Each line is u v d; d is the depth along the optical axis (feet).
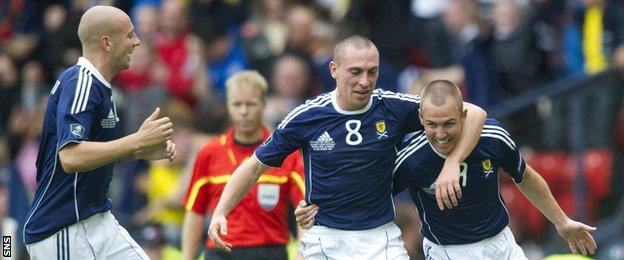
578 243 77.77
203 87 143.54
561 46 133.90
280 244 87.92
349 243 74.79
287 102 132.77
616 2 131.23
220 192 88.07
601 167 116.88
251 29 148.66
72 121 71.31
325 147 74.08
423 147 74.18
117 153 70.64
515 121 122.21
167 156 73.97
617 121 118.11
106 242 75.61
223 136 89.30
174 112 128.06
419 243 110.52
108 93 73.92
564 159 118.52
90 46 73.56
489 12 142.20
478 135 72.79
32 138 143.54
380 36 141.79
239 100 87.15
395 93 75.15
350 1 143.43
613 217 116.88
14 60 153.99
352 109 73.82
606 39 130.00
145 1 156.35
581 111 118.42
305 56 138.10
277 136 74.95
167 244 109.40
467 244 77.05
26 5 159.02
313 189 75.10
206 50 147.95
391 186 75.87
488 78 127.95
